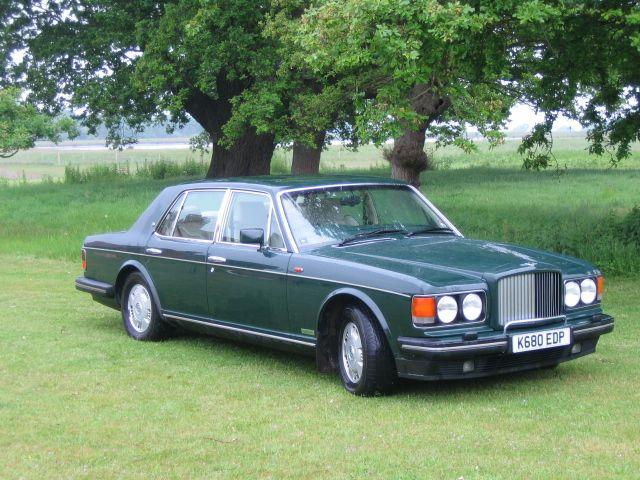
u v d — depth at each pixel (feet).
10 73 109.29
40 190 120.26
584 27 40.86
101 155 284.61
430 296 20.66
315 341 23.22
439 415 20.34
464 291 21.02
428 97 61.46
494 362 21.42
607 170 132.05
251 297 25.12
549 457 17.16
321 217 24.91
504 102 45.60
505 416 20.12
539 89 46.62
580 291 22.90
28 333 31.19
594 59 42.78
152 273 28.94
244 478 16.60
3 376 24.97
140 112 104.78
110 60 101.19
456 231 26.25
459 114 41.09
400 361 21.20
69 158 271.28
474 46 37.78
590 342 23.26
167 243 28.40
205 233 27.20
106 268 31.09
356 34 35.14
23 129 76.54
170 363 26.43
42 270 49.60
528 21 35.45
